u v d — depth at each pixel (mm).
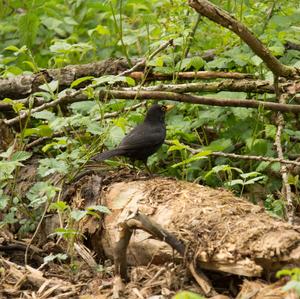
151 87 12266
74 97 12258
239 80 12234
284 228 8211
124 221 8727
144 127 11797
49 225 10680
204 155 10648
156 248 9008
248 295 7941
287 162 11078
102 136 11031
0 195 10484
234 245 8234
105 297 8750
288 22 13156
